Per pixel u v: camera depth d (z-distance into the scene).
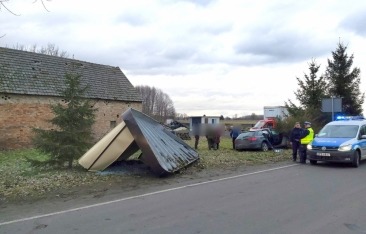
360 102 38.38
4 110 21.91
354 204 7.93
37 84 23.97
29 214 7.36
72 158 13.04
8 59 24.09
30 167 13.83
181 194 9.26
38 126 23.52
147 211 7.48
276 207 7.68
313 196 8.83
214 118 26.28
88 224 6.56
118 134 12.95
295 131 17.20
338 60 38.53
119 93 29.86
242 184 10.69
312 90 31.36
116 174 12.46
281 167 14.84
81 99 13.26
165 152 13.10
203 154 19.56
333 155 14.60
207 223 6.53
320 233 5.91
